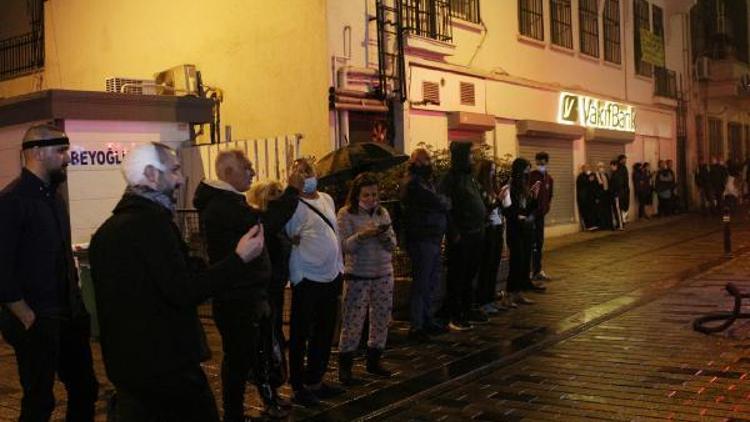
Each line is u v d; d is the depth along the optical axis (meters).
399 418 5.54
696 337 7.48
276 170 9.85
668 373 6.29
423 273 7.78
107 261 3.39
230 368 5.08
